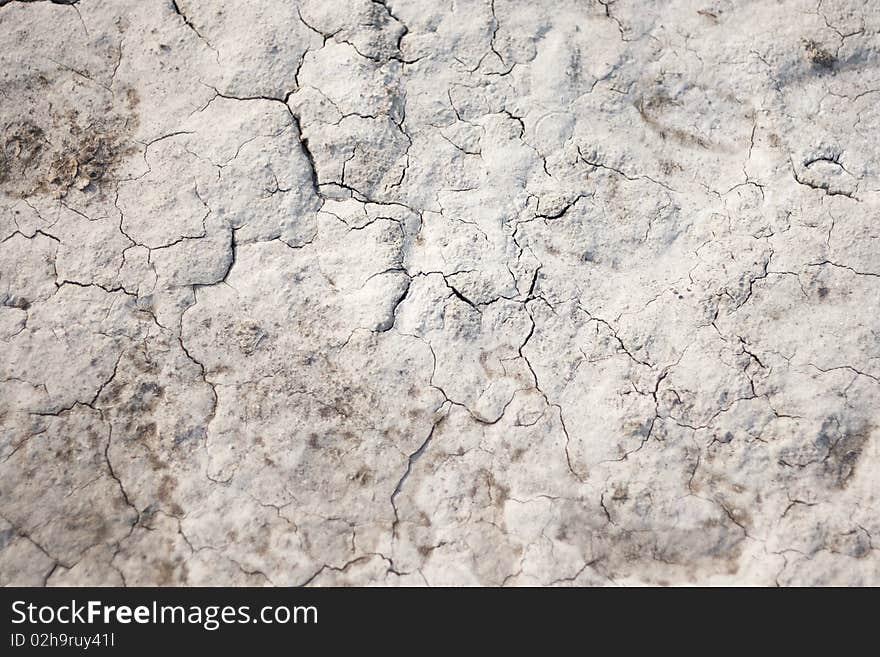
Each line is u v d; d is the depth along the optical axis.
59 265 2.61
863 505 2.41
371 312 2.59
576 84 2.80
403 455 2.48
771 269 2.62
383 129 2.73
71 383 2.51
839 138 2.74
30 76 2.76
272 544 2.40
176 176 2.69
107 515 2.41
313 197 2.69
